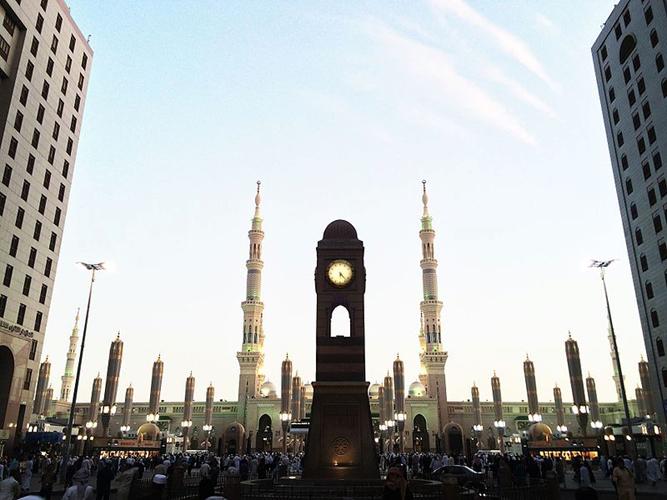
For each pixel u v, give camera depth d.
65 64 74.19
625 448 68.75
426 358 130.75
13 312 61.88
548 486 27.59
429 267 139.62
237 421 125.81
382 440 105.94
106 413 87.25
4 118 60.81
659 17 65.81
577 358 84.19
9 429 60.44
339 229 36.94
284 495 25.84
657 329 65.94
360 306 34.72
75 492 19.88
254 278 141.62
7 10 62.28
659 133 65.81
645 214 68.62
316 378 33.19
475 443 113.69
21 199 63.62
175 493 29.84
